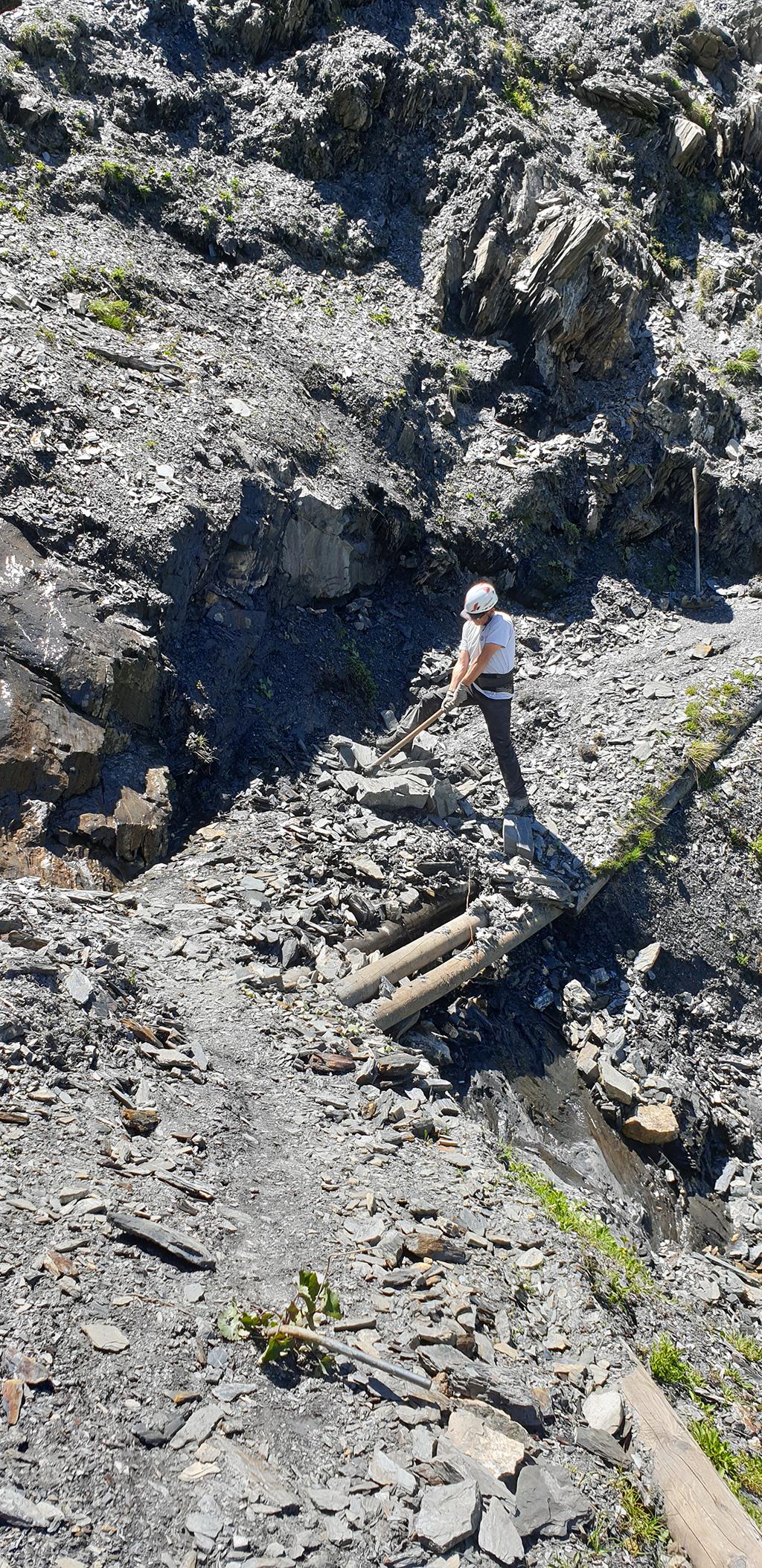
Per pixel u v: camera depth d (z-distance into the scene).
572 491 11.29
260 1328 3.86
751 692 9.85
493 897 7.84
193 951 6.21
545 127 13.08
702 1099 7.80
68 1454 3.22
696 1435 4.86
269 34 11.80
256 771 8.05
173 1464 3.33
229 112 11.43
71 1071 4.78
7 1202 3.95
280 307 10.54
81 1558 2.99
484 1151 5.91
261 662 8.66
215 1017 5.76
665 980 8.41
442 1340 4.25
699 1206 7.23
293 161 11.55
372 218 11.69
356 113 11.58
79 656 6.92
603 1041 7.68
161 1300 3.84
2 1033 4.67
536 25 14.16
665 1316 5.71
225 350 9.66
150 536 7.70
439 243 11.66
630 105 13.61
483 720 9.41
